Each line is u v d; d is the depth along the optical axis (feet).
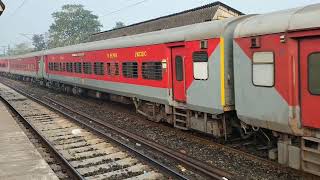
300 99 23.90
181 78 38.01
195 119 36.47
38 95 89.56
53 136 41.06
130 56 49.49
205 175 26.48
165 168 27.27
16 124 45.83
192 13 74.74
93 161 30.96
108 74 58.34
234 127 34.68
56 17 271.90
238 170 27.61
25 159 29.84
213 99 32.55
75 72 76.23
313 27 22.06
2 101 76.79
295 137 25.11
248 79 27.89
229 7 71.41
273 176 25.93
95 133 41.14
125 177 26.94
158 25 82.84
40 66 108.47
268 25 25.66
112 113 56.34
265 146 32.14
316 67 22.58
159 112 45.03
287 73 24.30
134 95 49.57
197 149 33.63
